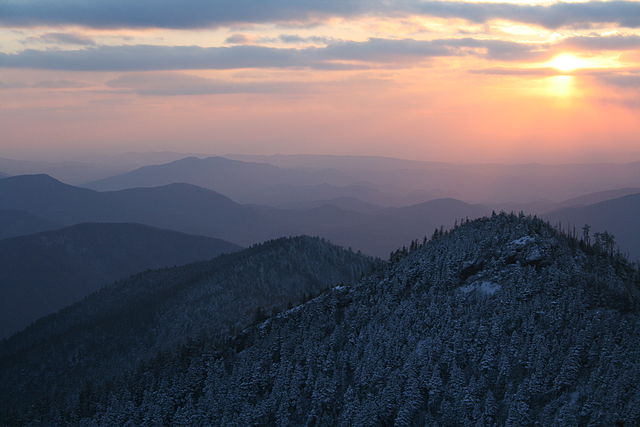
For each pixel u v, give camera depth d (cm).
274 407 17750
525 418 14025
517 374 15438
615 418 13112
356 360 18100
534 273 18350
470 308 17875
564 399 14012
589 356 14875
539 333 16062
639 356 14325
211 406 18788
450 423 14938
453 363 16112
